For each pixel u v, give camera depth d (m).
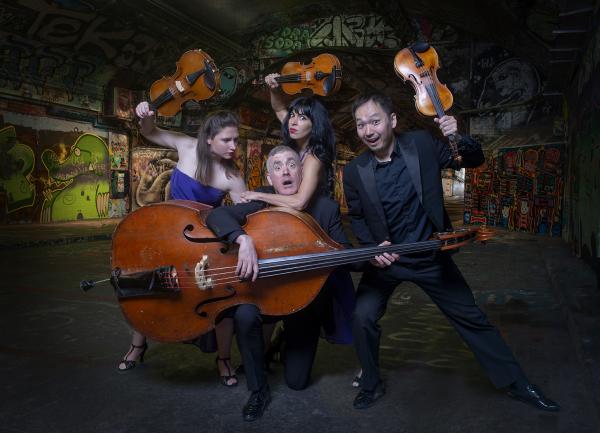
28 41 12.88
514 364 2.64
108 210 17.06
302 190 2.67
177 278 2.49
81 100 15.67
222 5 14.74
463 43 13.69
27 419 2.50
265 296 2.48
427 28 13.83
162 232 2.52
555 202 12.10
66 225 14.04
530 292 5.64
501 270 7.19
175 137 3.20
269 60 17.14
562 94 10.80
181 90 2.99
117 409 2.63
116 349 3.64
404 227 2.63
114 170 17.14
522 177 13.41
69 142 15.48
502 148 14.01
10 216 13.70
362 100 2.48
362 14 15.55
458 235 2.45
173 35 14.94
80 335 3.97
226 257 2.46
